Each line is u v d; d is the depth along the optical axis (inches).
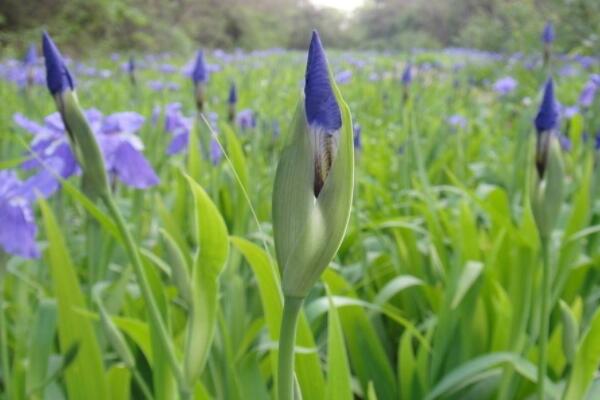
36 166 16.8
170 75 104.0
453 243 24.2
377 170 38.5
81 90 71.2
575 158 32.3
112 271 24.2
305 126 7.7
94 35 182.9
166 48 203.5
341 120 7.6
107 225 11.8
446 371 19.7
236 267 19.5
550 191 13.5
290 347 8.1
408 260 24.2
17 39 148.3
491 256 20.7
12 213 13.9
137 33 189.3
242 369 15.3
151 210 27.3
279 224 7.9
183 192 26.4
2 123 46.9
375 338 19.1
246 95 68.0
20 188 14.4
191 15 264.4
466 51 170.2
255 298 22.4
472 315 19.2
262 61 153.3
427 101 71.5
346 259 27.3
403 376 18.5
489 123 61.4
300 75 111.5
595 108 40.9
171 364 11.7
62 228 19.1
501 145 45.4
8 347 19.3
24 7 159.0
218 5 282.5
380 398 19.0
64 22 161.3
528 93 71.7
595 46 87.0
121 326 14.6
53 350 19.1
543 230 13.7
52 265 14.4
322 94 7.6
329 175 7.6
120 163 16.2
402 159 35.3
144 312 20.3
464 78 88.5
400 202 32.7
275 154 31.9
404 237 24.6
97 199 16.9
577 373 13.1
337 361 12.4
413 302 23.7
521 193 31.6
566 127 44.1
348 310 19.1
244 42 295.9
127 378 16.1
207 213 10.9
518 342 17.2
